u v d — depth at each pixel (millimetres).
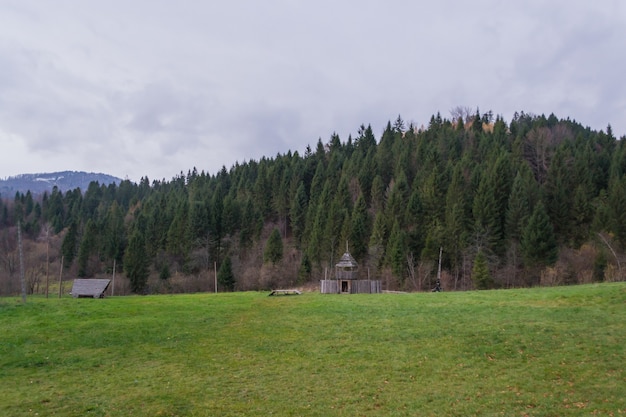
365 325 26938
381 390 16750
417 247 85750
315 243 92125
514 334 22312
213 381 18672
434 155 106500
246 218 111625
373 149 141500
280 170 131875
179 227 104812
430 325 25672
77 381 19125
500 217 83000
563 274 69500
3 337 26281
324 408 15359
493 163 95938
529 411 13961
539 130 119250
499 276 73500
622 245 71312
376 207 102562
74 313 33875
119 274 95812
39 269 96750
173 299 44281
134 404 16312
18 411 15828
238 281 92375
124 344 25094
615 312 24703
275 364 20734
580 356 18438
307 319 29953
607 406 13789
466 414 14156
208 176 161875
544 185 91125
